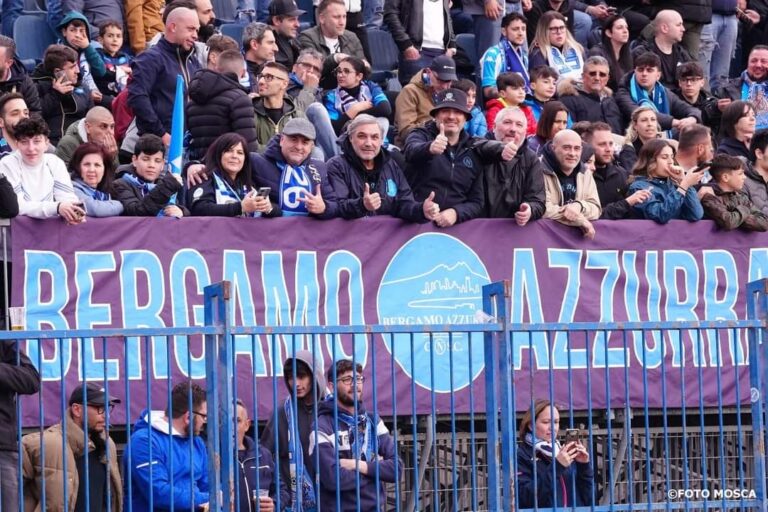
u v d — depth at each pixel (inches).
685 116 1199.6
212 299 655.1
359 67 1087.0
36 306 812.0
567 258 905.5
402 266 874.8
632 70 1203.2
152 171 876.6
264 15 1323.8
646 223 923.4
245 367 842.8
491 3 1286.9
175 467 708.7
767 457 733.9
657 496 900.0
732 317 935.0
